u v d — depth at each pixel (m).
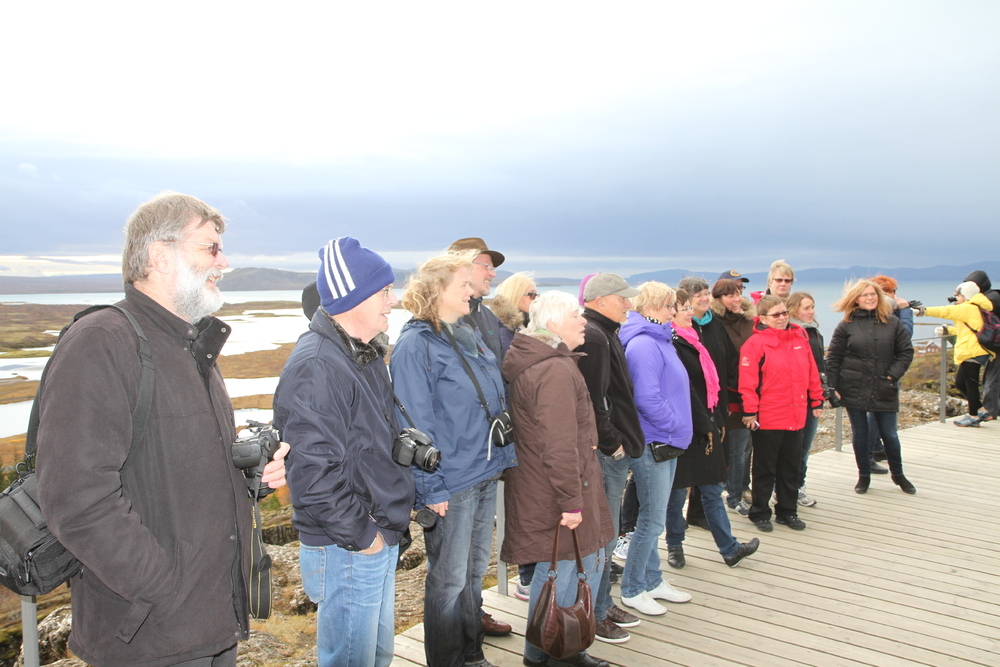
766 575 3.88
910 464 6.22
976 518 4.81
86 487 1.30
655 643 3.12
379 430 2.03
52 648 3.43
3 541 1.39
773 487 4.64
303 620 3.78
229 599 1.61
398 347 2.55
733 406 4.81
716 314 4.88
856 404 5.31
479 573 2.72
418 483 2.42
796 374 4.47
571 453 2.46
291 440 1.84
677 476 3.64
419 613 3.76
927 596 3.59
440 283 2.56
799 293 4.84
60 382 1.34
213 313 1.67
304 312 2.65
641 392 3.16
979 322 7.43
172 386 1.52
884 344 5.20
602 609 3.16
